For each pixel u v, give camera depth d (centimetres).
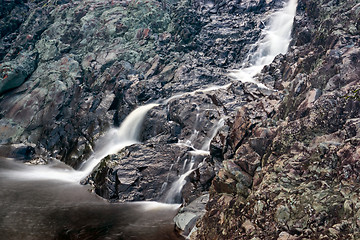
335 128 1173
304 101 1353
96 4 3328
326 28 1950
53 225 1420
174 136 1942
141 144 1878
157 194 1659
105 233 1352
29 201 1639
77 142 2291
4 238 1309
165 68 2552
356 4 1925
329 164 1042
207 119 1889
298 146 1184
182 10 2964
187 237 1301
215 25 2880
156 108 2117
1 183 1861
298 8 2692
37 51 3095
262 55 2630
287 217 972
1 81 2769
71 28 3178
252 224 1038
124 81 2417
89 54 2895
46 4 3584
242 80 2328
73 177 2014
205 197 1458
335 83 1389
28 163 2259
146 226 1407
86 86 2633
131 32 2988
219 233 1154
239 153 1391
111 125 2258
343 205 905
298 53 2041
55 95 2638
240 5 3072
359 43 1570
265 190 1089
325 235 867
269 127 1384
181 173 1688
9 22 3391
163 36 2884
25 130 2566
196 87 2308
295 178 1087
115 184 1692
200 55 2684
